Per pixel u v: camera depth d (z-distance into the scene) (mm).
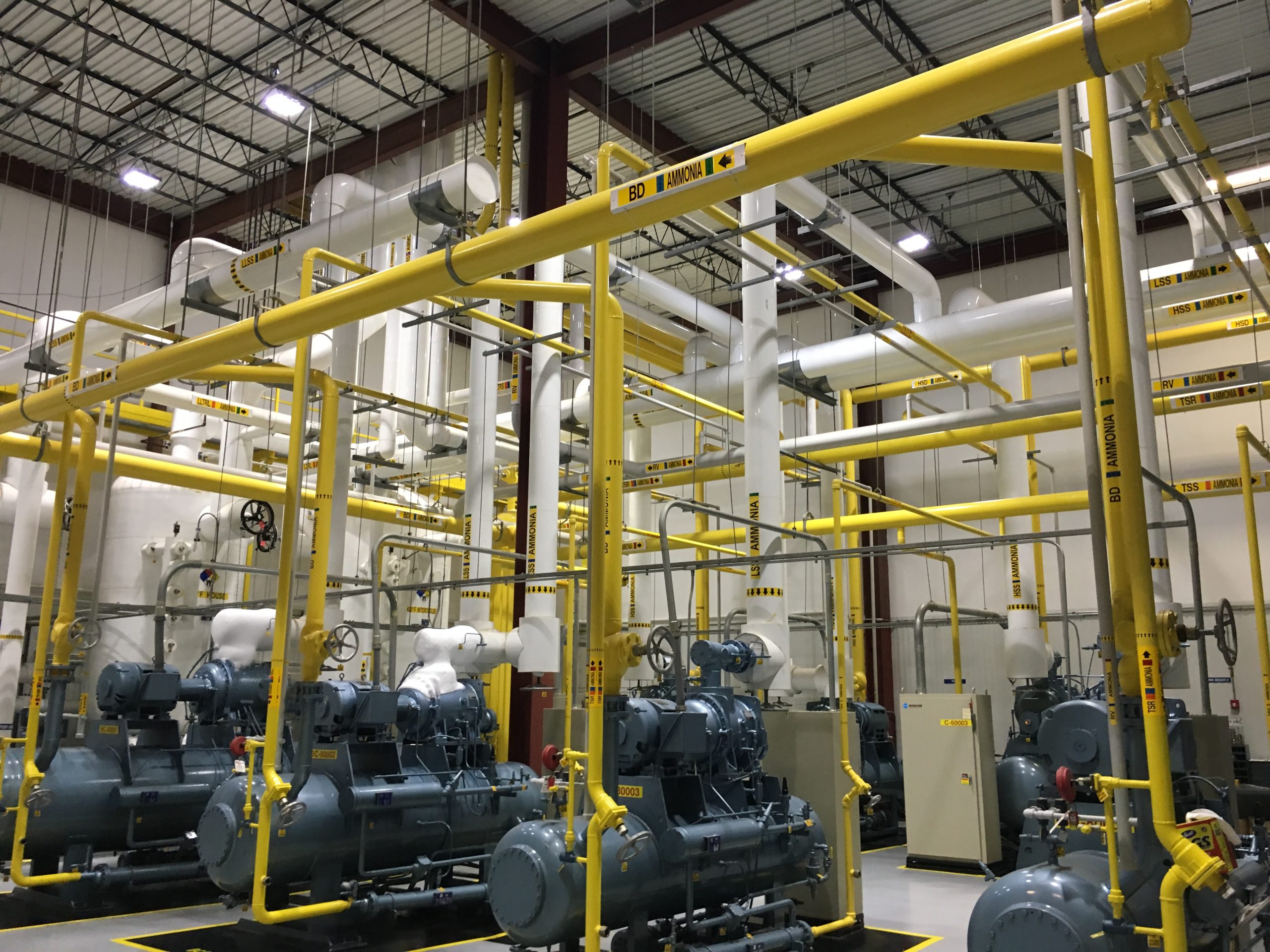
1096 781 5262
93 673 14906
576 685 11312
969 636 19031
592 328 7180
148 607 11922
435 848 9164
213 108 16109
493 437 12078
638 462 17156
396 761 8992
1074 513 17719
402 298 6758
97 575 10125
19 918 8773
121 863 10141
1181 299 11039
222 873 8234
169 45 14523
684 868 7242
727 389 13680
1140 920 5227
